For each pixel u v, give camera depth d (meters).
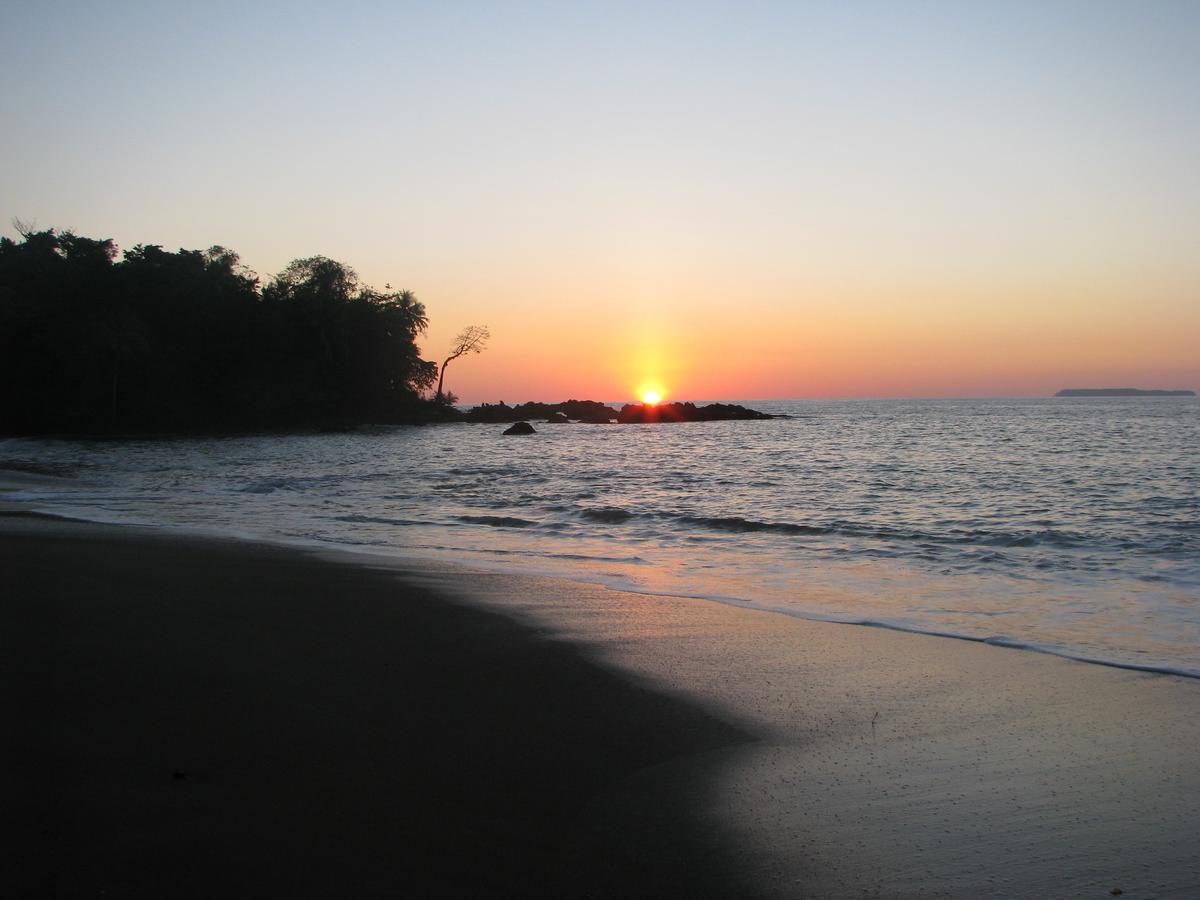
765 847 3.87
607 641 7.41
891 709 5.74
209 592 8.83
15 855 3.50
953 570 11.01
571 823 4.04
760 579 10.48
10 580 8.97
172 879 3.38
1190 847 3.90
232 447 46.25
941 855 3.83
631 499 19.41
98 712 5.20
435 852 3.70
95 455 38.84
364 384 81.12
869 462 30.22
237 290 79.12
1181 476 23.05
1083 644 7.39
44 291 68.50
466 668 6.52
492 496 20.22
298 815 3.97
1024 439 45.22
